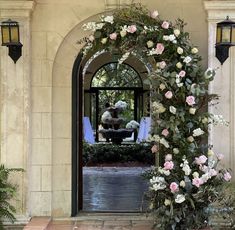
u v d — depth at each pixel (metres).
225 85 7.32
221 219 7.04
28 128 7.40
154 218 6.98
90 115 19.02
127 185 11.06
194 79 6.91
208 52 7.34
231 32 6.96
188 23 7.47
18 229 7.29
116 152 15.38
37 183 7.58
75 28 7.56
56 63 7.62
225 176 6.68
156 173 6.88
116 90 19.23
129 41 7.02
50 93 7.55
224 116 7.33
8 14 7.28
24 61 7.35
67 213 7.73
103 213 8.02
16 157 7.39
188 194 6.57
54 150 7.68
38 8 7.48
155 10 7.44
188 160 6.82
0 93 7.38
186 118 6.84
